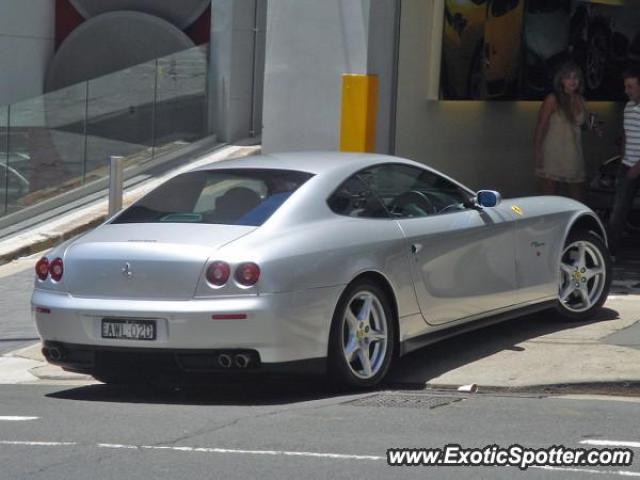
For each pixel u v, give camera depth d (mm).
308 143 13859
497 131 16406
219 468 5898
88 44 20656
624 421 6922
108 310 7516
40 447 6438
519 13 15859
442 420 6988
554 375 8133
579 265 9883
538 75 16531
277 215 7711
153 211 8211
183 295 7367
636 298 10969
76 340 7703
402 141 14664
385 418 7066
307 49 13758
